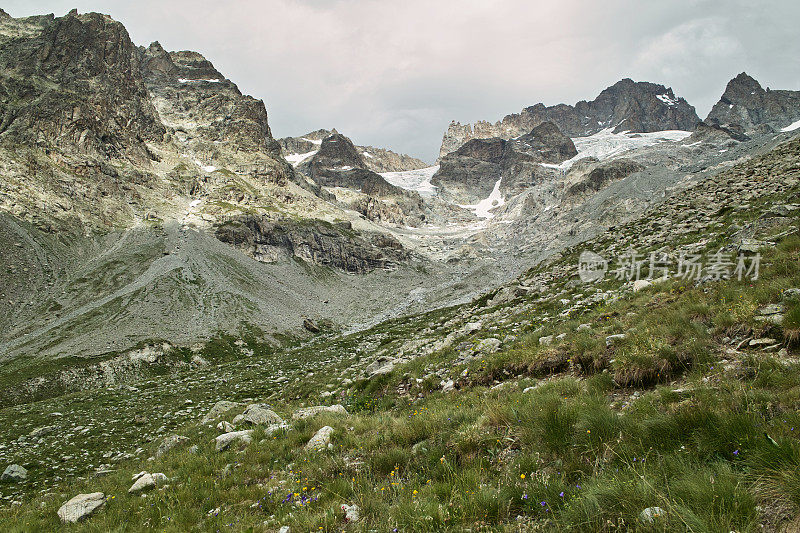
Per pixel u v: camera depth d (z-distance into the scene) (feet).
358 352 186.50
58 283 348.59
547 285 114.11
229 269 462.60
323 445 36.96
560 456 22.57
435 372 60.23
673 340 32.40
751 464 16.22
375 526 20.93
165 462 48.49
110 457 78.64
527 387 37.86
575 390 31.73
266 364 194.70
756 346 27.58
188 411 109.91
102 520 30.89
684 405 21.56
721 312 33.50
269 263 564.30
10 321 293.23
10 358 239.91
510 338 64.03
